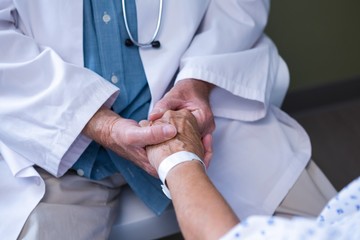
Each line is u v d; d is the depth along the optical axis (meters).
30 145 0.85
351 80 1.82
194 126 0.81
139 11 0.92
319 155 1.65
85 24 0.92
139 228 0.96
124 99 0.93
